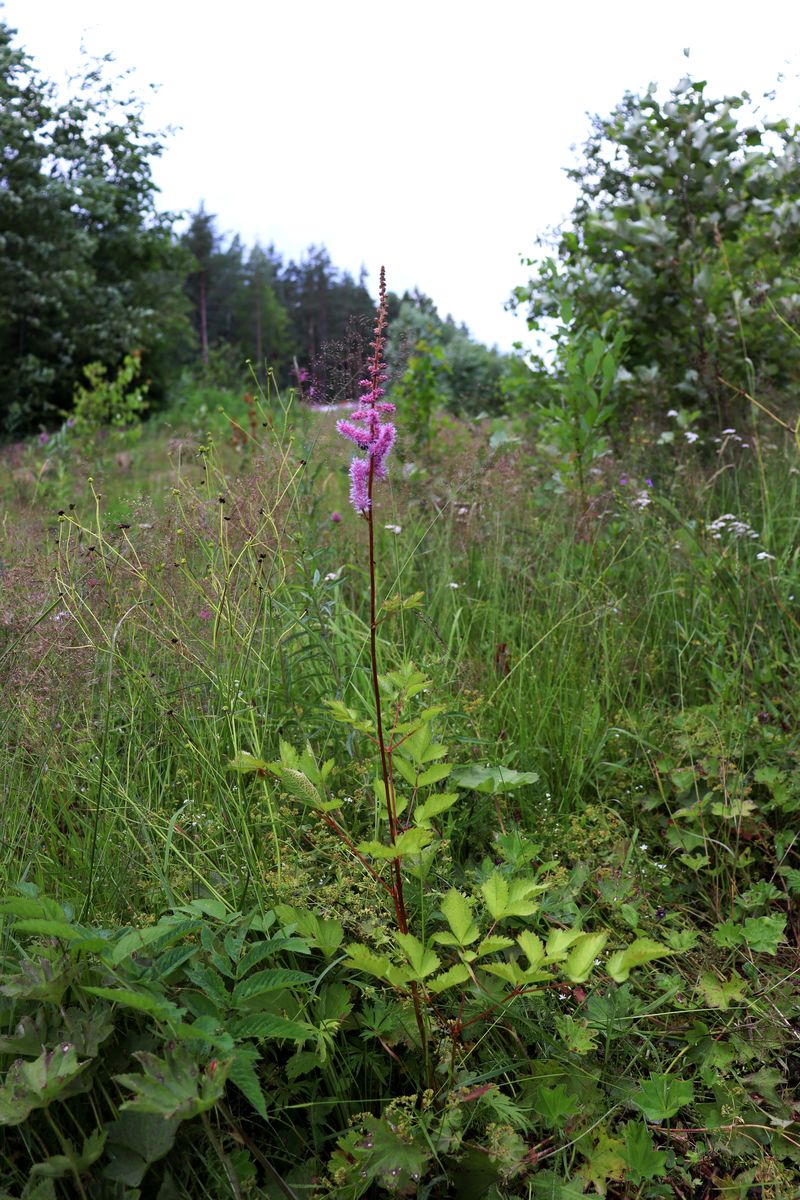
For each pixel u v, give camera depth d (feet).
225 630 9.24
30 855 6.91
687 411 19.95
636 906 7.86
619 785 9.78
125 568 9.23
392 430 5.56
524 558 14.03
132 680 8.68
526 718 10.23
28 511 14.46
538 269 21.81
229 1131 5.46
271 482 10.99
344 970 6.62
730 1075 6.81
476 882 7.70
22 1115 4.70
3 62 66.54
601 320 21.03
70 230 67.41
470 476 15.76
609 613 11.95
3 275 65.10
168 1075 4.69
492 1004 6.56
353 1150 5.42
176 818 7.36
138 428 37.78
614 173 23.71
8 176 66.54
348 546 13.52
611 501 15.81
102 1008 5.49
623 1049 6.83
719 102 20.48
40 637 8.07
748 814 8.86
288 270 280.92
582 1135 5.85
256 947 5.69
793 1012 7.23
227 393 74.59
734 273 20.59
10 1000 5.61
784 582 12.43
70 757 8.10
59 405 68.90
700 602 12.40
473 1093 5.64
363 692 9.59
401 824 8.09
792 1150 6.13
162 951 5.71
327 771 6.28
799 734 10.11
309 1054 5.82
